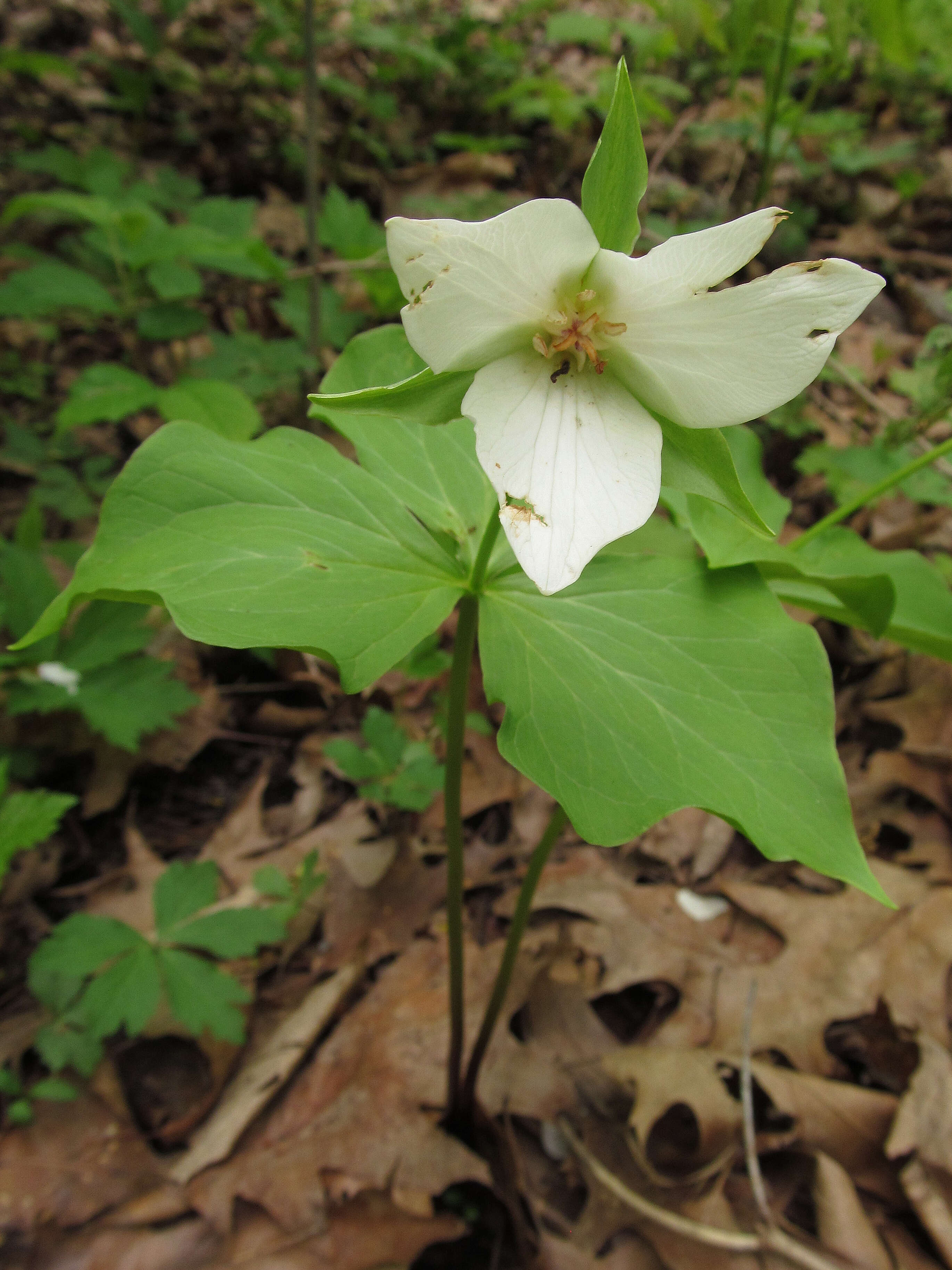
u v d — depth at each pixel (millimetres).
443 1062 316
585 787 193
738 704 211
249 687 455
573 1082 315
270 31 722
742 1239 281
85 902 369
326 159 771
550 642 218
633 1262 284
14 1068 314
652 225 571
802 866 383
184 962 312
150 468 222
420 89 865
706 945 356
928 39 646
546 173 821
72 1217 285
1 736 395
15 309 453
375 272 524
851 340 641
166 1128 304
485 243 167
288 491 229
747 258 167
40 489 471
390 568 221
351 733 438
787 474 544
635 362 185
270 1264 278
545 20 1048
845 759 433
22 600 381
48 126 741
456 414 192
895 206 788
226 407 433
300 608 204
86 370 450
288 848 387
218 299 630
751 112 757
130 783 414
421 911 366
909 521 503
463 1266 288
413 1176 291
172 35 895
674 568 234
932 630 266
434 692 451
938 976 339
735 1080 321
